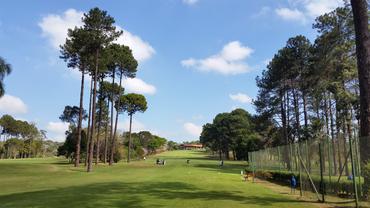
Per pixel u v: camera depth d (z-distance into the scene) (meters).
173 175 31.92
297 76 51.34
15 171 37.47
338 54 32.25
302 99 51.12
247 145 83.94
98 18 41.75
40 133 141.88
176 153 153.88
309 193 17.58
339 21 32.47
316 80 37.41
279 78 52.66
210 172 38.81
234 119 101.94
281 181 25.92
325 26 34.81
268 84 54.41
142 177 29.17
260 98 56.91
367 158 13.07
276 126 58.31
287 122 55.25
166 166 53.19
